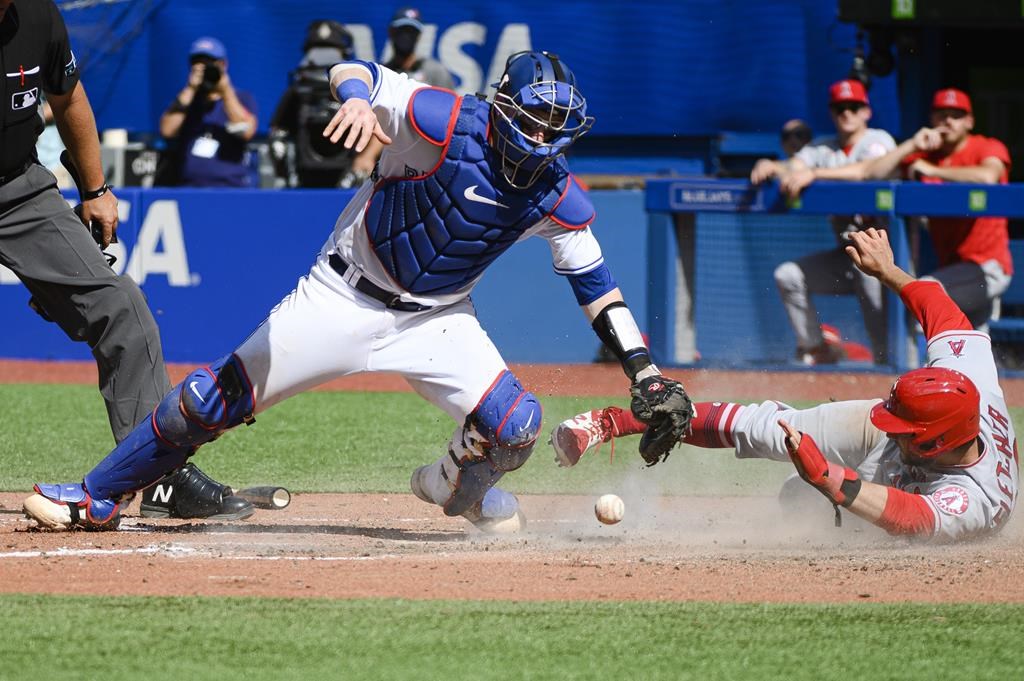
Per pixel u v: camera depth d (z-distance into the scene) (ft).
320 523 70.90
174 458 62.75
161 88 184.03
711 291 137.39
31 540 62.08
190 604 50.11
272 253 144.36
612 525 69.26
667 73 177.68
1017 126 158.81
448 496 64.23
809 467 56.70
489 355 60.85
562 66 54.08
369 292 58.59
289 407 119.96
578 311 142.51
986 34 156.35
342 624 47.65
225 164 153.48
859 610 50.11
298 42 181.27
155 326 68.39
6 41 63.98
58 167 168.66
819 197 132.46
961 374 59.82
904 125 156.66
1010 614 49.49
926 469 61.26
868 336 133.80
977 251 130.52
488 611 49.49
